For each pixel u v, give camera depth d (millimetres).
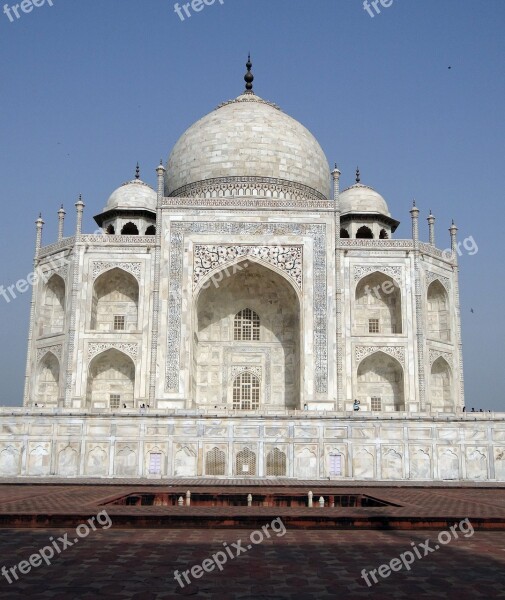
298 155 101062
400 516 25562
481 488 51281
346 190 103188
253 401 87875
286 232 85062
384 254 85500
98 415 63594
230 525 25188
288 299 88375
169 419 63500
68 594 14953
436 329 90688
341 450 63500
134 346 82250
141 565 18062
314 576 16922
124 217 97688
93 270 84500
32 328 88438
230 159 98625
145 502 40812
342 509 29844
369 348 83188
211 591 15328
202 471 62781
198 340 88375
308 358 81500
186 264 83750
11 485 51500
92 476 62469
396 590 15531
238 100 108750
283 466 63156
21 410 63688
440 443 63688
